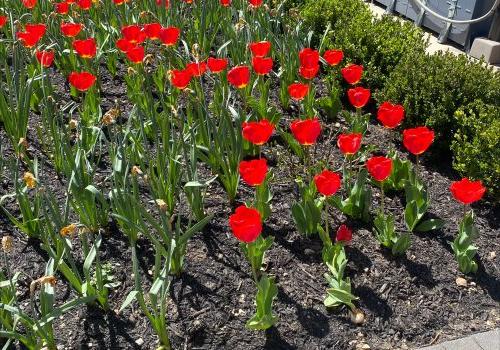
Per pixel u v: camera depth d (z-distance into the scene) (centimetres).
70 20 541
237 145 358
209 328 291
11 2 578
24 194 328
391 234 339
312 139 320
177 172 352
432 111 434
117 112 340
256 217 245
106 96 498
